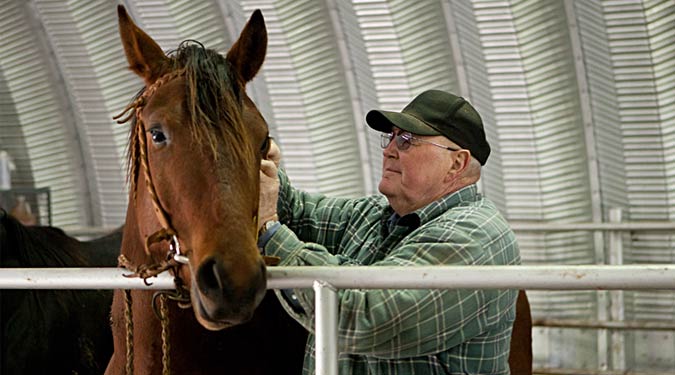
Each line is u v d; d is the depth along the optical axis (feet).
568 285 5.50
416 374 6.93
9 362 10.02
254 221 5.96
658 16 18.01
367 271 5.69
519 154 20.16
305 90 21.06
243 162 5.77
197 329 7.09
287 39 20.71
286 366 7.77
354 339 6.33
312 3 20.13
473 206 7.34
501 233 7.10
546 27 18.89
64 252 11.27
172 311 6.98
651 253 19.33
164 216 5.93
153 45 6.42
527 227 19.65
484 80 19.80
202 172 5.68
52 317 10.28
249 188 5.80
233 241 5.49
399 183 7.61
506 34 19.25
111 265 12.30
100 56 21.84
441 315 6.53
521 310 9.37
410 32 19.86
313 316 6.26
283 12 20.43
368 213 8.20
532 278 5.51
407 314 6.41
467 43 19.60
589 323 19.19
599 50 18.74
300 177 21.70
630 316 19.77
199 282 5.44
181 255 5.87
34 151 23.26
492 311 6.88
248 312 5.41
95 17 21.35
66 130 22.82
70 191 23.26
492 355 7.09
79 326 10.52
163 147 5.85
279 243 6.70
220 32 20.67
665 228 18.79
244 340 7.41
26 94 22.81
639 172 19.35
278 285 5.75
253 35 6.70
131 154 6.58
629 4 18.10
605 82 18.95
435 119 7.50
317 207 8.50
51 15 21.61
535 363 20.21
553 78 19.29
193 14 20.68
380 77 20.43
